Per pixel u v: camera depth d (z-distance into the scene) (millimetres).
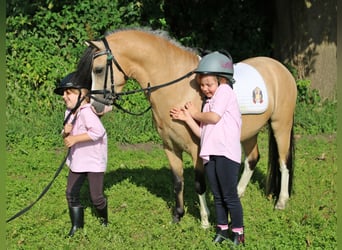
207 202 6457
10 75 10586
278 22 11586
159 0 11102
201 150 5055
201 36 11586
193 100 5348
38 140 9367
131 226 5816
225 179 4996
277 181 6492
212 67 4965
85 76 5270
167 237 5449
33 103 10469
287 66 11406
